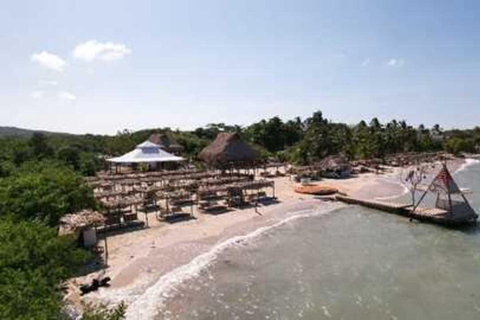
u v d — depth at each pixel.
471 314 14.38
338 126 104.62
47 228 11.88
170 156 47.31
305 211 31.36
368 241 23.58
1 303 7.52
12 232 10.59
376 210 32.53
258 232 24.83
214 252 20.64
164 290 15.77
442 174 28.69
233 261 19.53
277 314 14.19
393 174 57.56
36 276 8.85
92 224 18.88
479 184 49.38
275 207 31.88
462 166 75.88
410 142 99.62
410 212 29.47
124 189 33.44
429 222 28.11
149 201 30.17
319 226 27.00
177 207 28.47
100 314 8.67
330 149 66.00
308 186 41.84
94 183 34.41
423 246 22.62
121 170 53.47
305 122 107.19
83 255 12.13
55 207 18.42
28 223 12.09
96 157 54.28
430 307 14.95
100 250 19.81
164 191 30.78
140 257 19.14
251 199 34.09
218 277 17.44
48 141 56.75
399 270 18.77
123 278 16.58
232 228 25.22
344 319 13.95
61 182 20.95
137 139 71.75
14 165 35.59
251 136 87.81
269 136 86.88
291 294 15.92
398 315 14.30
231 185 32.38
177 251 20.34
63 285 11.63
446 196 31.11
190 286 16.33
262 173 50.47
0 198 17.80
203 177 39.78
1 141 51.56
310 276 17.88
